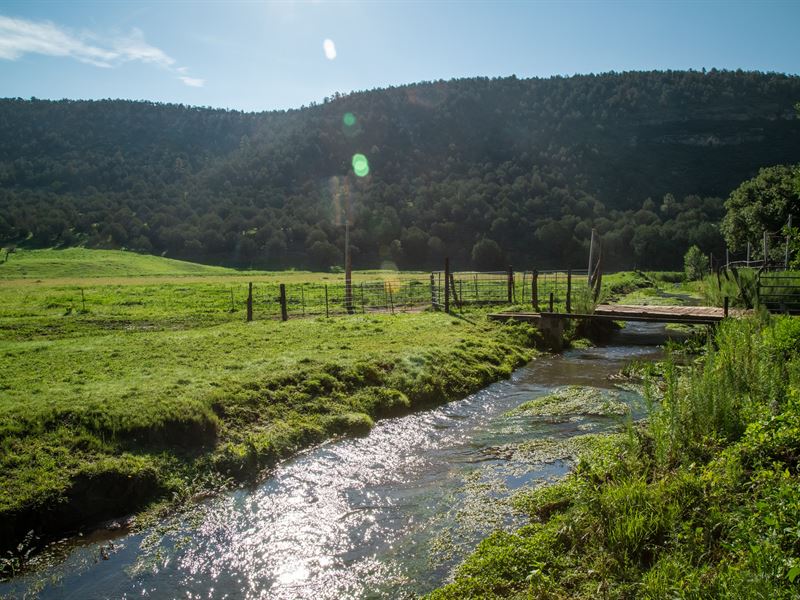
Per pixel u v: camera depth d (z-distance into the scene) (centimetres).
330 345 1870
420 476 1046
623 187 14338
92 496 906
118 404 1126
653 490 769
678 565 610
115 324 2655
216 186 16562
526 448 1162
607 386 1697
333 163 16438
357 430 1306
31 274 7356
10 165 17912
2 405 1091
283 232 12631
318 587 714
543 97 19625
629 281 5469
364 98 19612
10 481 870
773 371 1048
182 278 7106
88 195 16200
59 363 1549
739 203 5594
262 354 1705
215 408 1218
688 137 16512
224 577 746
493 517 857
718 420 947
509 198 13100
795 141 15850
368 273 8794
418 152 16538
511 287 3303
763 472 698
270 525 880
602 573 648
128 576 751
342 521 882
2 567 763
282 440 1181
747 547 597
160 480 980
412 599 676
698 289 4372
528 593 635
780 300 2208
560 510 840
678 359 1977
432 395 1564
